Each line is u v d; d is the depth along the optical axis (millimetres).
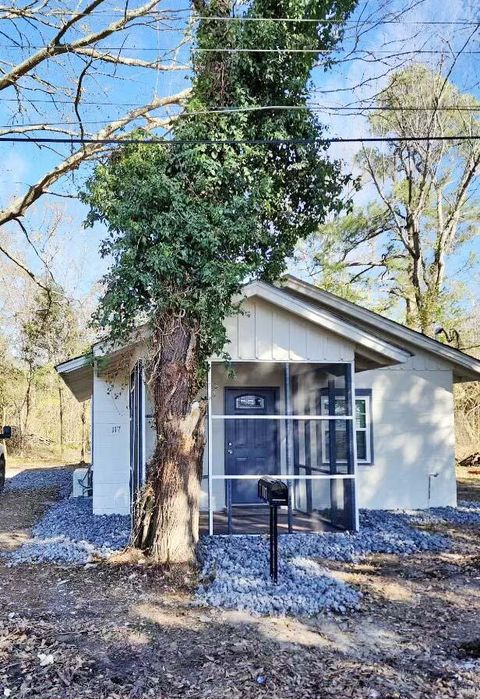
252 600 4824
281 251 8031
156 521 6070
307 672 3533
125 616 4516
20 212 9211
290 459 8219
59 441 24328
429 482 10750
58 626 4285
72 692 3258
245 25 6816
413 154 20625
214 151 6750
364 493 10547
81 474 12117
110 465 9656
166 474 6051
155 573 5672
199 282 6328
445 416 10938
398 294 22031
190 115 6832
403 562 6398
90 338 20500
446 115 18641
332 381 8117
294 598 4871
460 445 20000
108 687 3318
